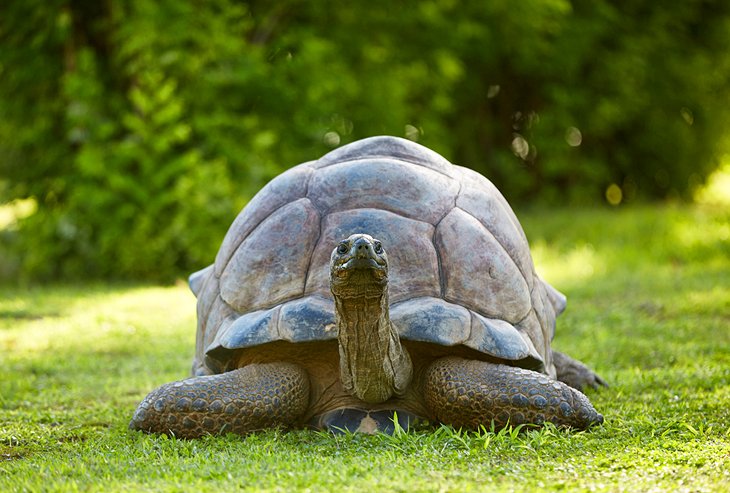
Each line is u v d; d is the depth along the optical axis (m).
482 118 45.88
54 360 15.33
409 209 9.93
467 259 9.67
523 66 42.41
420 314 9.12
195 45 29.09
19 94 30.98
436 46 37.91
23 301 23.11
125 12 28.98
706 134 49.88
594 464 7.82
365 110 34.50
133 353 16.36
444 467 7.77
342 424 9.30
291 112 31.42
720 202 52.25
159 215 27.94
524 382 8.96
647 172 49.62
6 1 29.42
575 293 21.98
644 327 17.12
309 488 7.15
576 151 45.88
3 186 31.70
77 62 29.44
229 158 28.64
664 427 9.22
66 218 28.47
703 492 7.02
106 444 9.01
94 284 27.19
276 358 9.64
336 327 9.05
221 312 9.93
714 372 12.49
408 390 9.49
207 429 9.07
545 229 34.00
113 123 28.27
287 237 9.87
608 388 11.97
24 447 9.32
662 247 29.14
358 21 35.16
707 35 49.88
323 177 10.35
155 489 7.21
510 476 7.46
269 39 32.62
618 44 45.62
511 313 9.68
